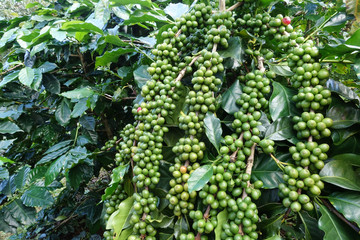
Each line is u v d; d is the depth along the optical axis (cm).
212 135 104
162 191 116
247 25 125
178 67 125
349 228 89
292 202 89
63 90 271
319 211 100
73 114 207
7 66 240
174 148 108
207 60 110
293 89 116
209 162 106
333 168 93
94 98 207
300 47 101
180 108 126
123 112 302
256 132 98
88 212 260
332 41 166
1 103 235
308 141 94
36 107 262
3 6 630
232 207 90
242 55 119
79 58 266
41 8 271
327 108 104
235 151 99
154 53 125
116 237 108
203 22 130
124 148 133
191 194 99
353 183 91
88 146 284
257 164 107
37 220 332
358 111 99
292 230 114
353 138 102
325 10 242
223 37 117
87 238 339
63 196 325
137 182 113
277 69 117
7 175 166
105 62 175
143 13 158
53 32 172
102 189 311
